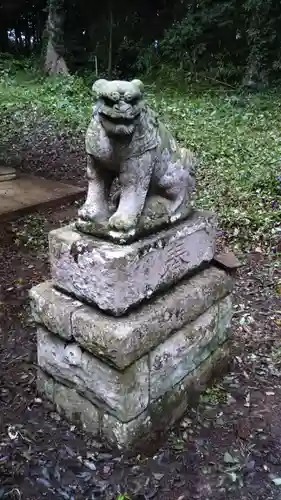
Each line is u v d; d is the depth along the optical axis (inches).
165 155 90.9
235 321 133.1
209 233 103.1
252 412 103.2
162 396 95.3
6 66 508.4
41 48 551.2
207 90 411.2
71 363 93.7
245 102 363.9
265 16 395.5
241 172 224.2
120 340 82.3
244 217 184.7
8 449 93.0
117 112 77.0
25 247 172.2
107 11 512.7
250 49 414.6
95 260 85.1
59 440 95.0
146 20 514.6
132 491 85.5
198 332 100.2
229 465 91.1
